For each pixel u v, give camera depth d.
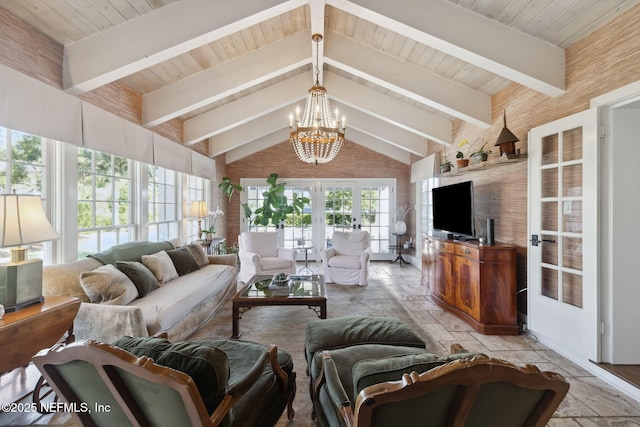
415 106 4.73
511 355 2.52
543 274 2.77
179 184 4.63
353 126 5.84
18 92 1.98
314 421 1.72
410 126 4.75
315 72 4.12
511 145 2.98
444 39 2.51
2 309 1.51
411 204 6.76
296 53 3.65
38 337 1.60
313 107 3.02
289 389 1.67
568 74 2.49
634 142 2.17
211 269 3.85
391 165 6.94
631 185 2.18
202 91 3.60
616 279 2.19
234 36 3.23
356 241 5.26
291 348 2.63
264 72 3.63
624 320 2.18
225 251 5.84
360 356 1.52
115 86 3.10
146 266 3.03
